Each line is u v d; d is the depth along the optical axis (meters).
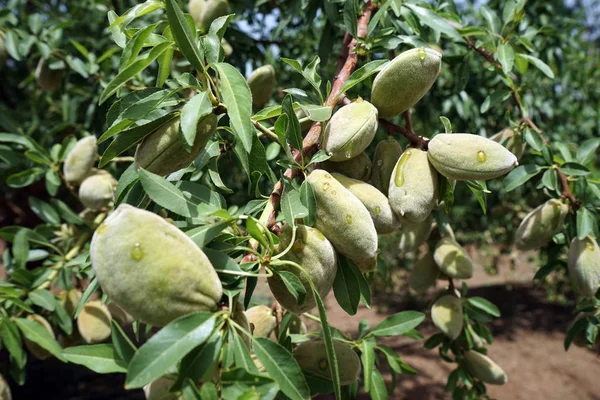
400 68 0.22
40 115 0.65
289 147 0.22
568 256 0.31
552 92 0.67
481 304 0.35
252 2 0.50
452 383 0.37
